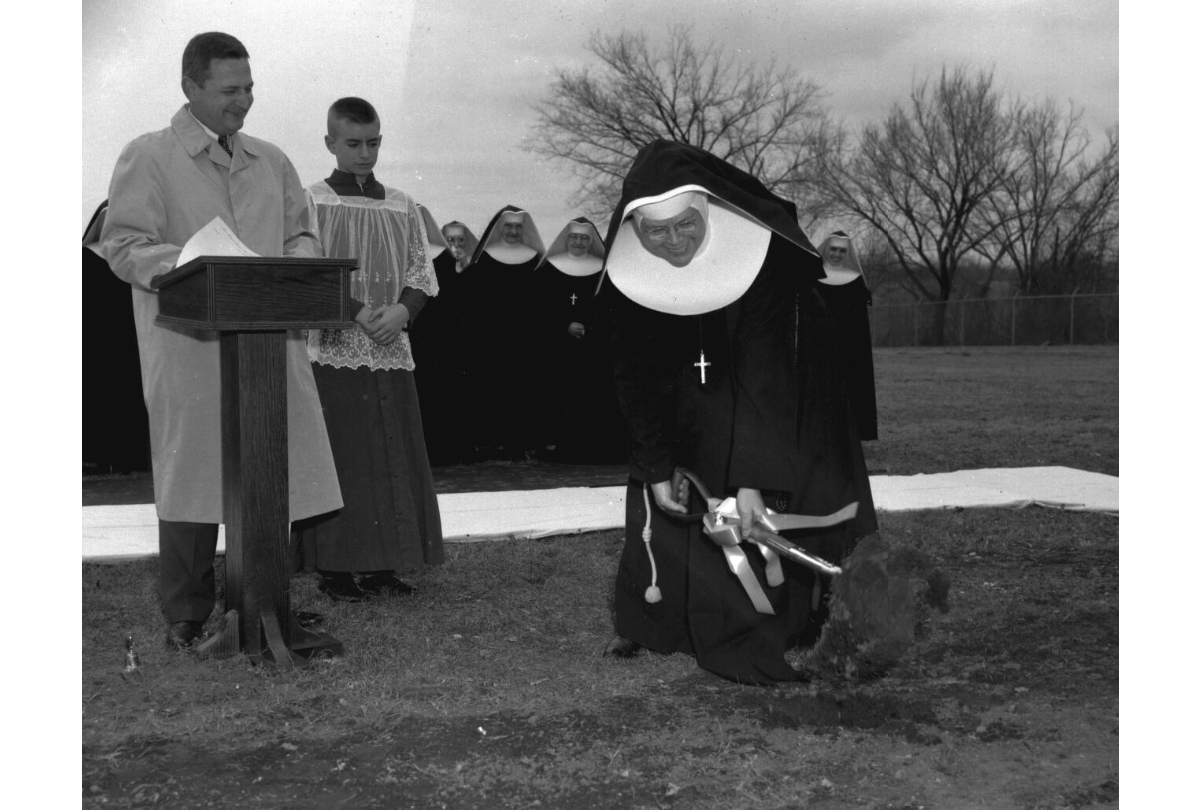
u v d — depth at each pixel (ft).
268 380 12.60
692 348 12.44
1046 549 18.74
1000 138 118.52
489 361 33.27
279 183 14.55
